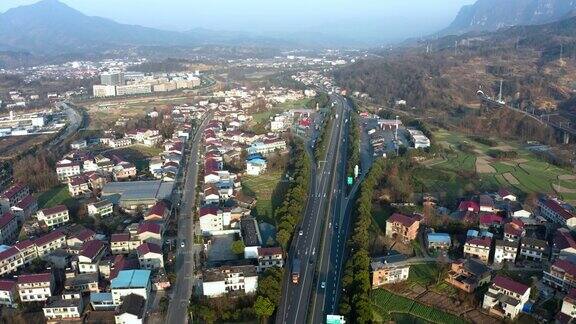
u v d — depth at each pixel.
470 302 199.62
